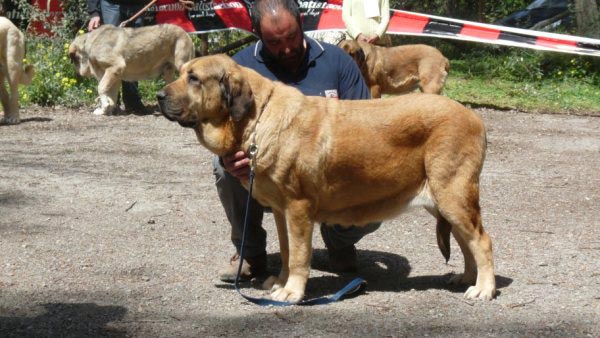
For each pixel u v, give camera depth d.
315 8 11.10
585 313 3.90
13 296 4.03
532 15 16.09
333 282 4.38
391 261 4.71
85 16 11.16
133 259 4.62
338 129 3.92
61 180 6.32
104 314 3.83
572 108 11.45
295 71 4.29
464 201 3.95
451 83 12.82
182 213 5.54
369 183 3.98
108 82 9.45
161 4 10.93
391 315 3.86
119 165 6.88
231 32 12.95
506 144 8.48
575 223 5.48
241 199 4.25
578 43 11.63
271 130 3.86
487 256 4.05
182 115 3.84
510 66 13.62
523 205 5.93
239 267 4.06
